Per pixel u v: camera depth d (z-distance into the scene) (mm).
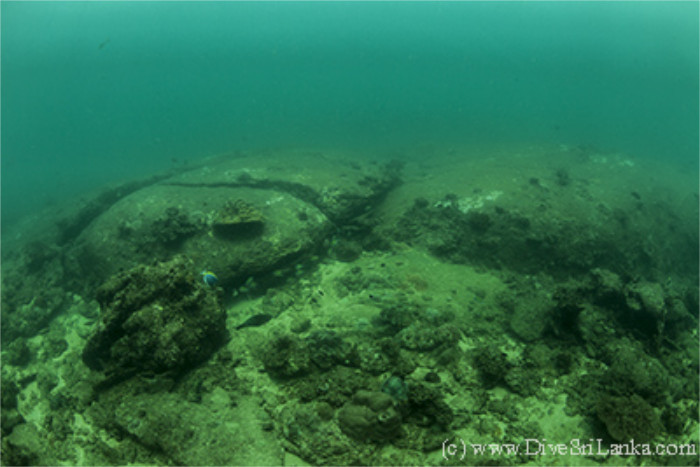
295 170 18438
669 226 18203
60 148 83938
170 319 8680
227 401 7906
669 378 9148
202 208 14086
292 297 11898
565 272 14367
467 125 58625
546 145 29828
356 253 14336
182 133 78812
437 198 16781
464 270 14000
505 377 8617
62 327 11836
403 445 6871
